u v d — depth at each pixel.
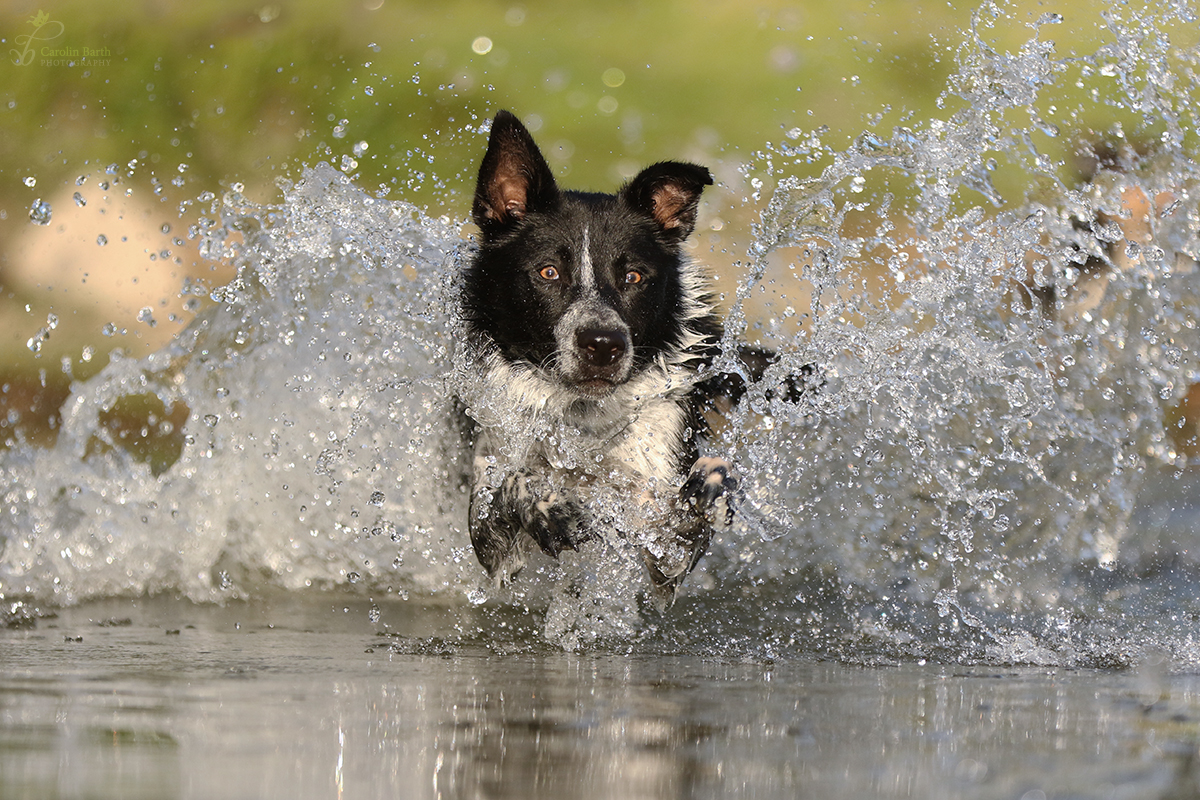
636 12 30.66
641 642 7.96
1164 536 9.99
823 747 4.85
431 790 4.16
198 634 8.12
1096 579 9.41
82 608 9.20
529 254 9.41
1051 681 6.56
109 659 7.09
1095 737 5.05
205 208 22.16
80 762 4.55
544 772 4.44
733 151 24.47
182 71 26.78
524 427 9.59
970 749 4.80
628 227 9.50
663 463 9.70
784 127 25.09
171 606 9.33
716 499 8.82
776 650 7.68
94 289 19.61
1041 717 5.49
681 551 8.77
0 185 23.05
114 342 18.34
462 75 27.23
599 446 9.72
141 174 23.48
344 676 6.58
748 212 18.30
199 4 28.84
